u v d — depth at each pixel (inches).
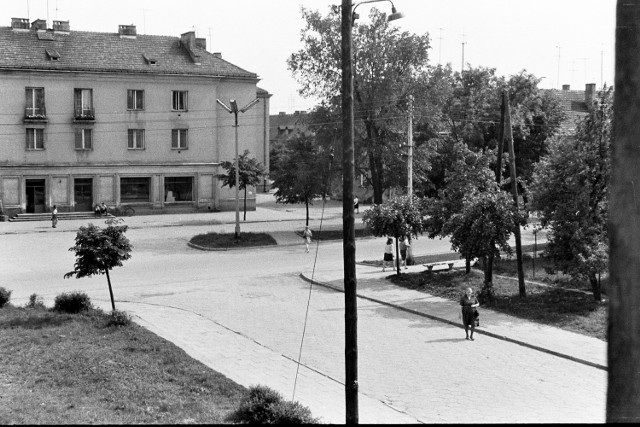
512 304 1015.0
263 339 849.5
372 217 1282.0
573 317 926.4
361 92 1899.6
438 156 2130.9
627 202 265.1
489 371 712.4
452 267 1323.8
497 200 1056.2
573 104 3085.6
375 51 1862.7
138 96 2335.1
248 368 717.3
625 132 266.7
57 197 2231.8
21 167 2164.1
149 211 2380.7
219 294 1147.9
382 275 1309.1
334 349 803.4
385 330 898.1
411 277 1250.6
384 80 1863.9
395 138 1899.6
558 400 617.6
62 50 2251.5
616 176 268.2
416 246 1727.4
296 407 508.7
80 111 2246.6
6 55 2150.6
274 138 4596.5
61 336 788.0
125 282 1253.1
